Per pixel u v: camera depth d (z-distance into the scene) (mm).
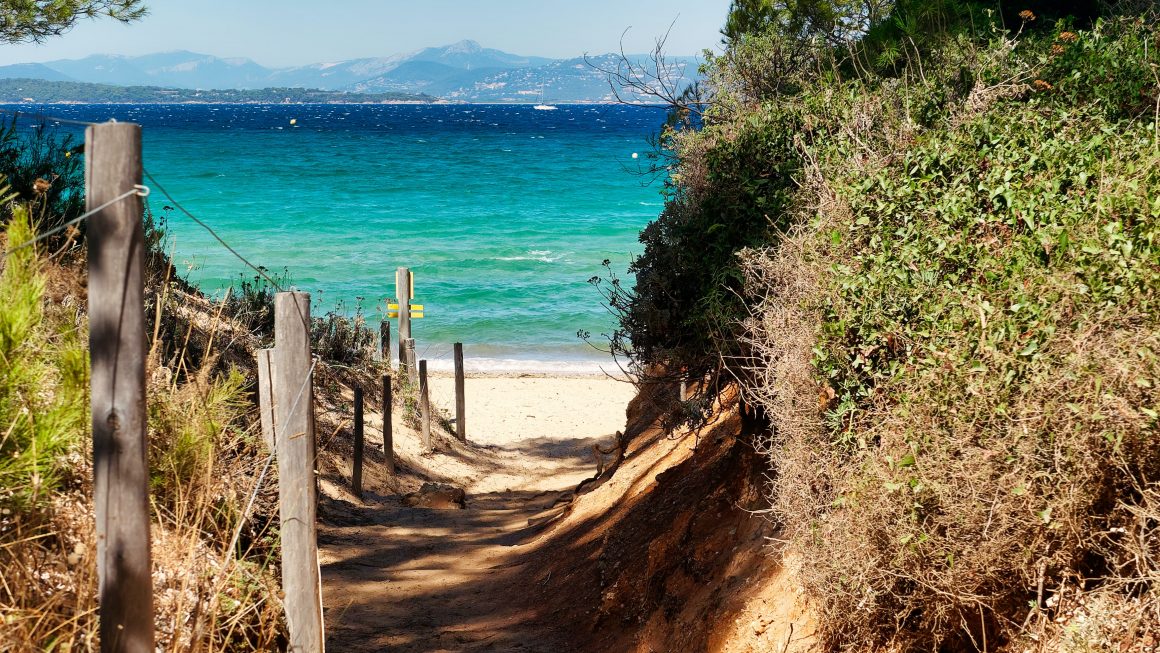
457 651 7004
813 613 4508
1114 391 3164
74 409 3787
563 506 11820
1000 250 4008
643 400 13555
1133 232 3547
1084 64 5820
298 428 4438
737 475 6594
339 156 82312
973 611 3697
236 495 5277
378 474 13766
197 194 53469
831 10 10734
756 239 5945
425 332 27125
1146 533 3268
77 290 5723
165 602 4133
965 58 6695
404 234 41750
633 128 138125
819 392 4441
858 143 5480
